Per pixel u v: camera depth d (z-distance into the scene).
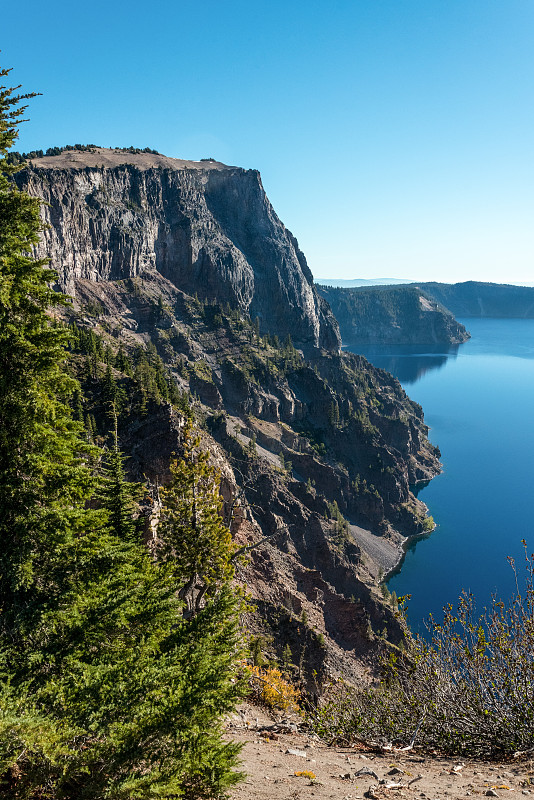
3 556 11.82
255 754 13.77
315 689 50.81
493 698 15.08
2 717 8.40
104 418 82.88
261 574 93.44
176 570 25.45
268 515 146.25
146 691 10.04
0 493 12.41
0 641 11.13
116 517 20.53
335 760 13.95
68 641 11.40
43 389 13.68
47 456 13.32
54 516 12.30
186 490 29.47
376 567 192.50
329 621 101.88
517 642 15.20
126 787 8.29
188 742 9.62
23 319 13.80
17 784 8.77
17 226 14.00
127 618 12.20
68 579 12.41
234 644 12.87
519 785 10.97
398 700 17.41
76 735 9.23
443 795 10.12
